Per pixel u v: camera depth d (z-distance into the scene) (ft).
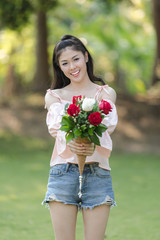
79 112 11.08
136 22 82.33
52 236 18.47
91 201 11.55
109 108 11.25
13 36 72.28
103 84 12.90
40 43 62.03
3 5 52.31
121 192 30.09
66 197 11.60
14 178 35.12
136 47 84.69
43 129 57.47
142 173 38.81
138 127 57.26
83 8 79.46
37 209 24.22
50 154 48.98
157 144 54.19
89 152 11.27
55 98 12.46
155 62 63.72
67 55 12.16
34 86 63.77
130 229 19.89
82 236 18.67
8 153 47.78
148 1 78.48
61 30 77.51
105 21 80.64
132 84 92.02
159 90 64.13
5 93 81.46
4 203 25.57
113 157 48.34
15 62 77.05
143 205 25.73
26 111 60.39
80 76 12.29
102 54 86.43
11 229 19.48
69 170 11.66
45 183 33.14
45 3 52.75
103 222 11.61
